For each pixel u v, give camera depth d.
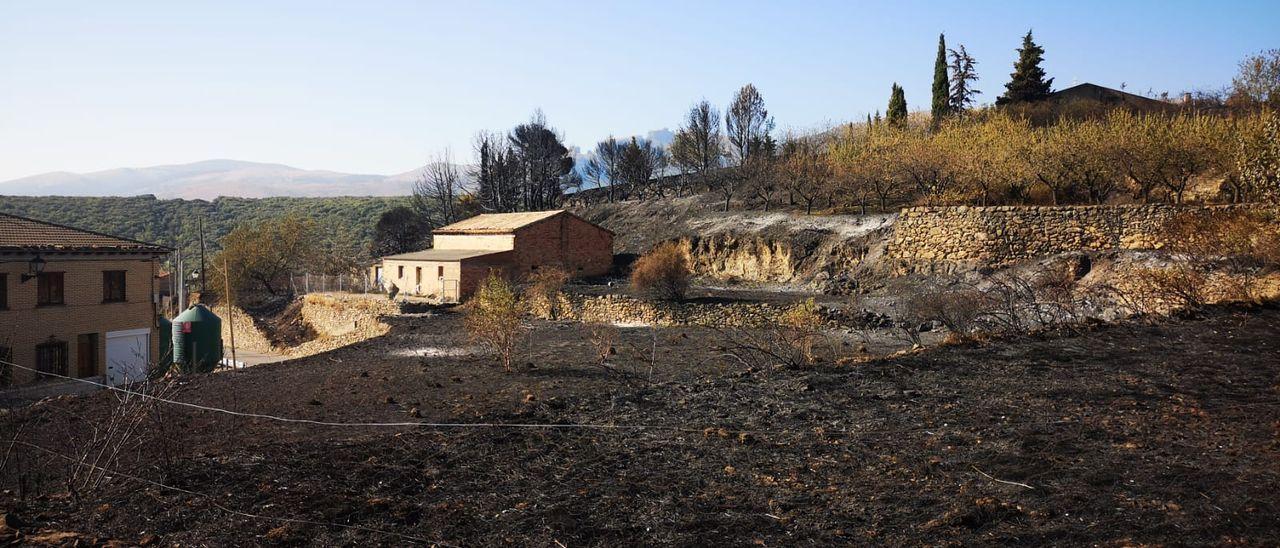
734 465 8.60
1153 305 17.19
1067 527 6.23
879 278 34.59
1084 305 17.78
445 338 29.02
